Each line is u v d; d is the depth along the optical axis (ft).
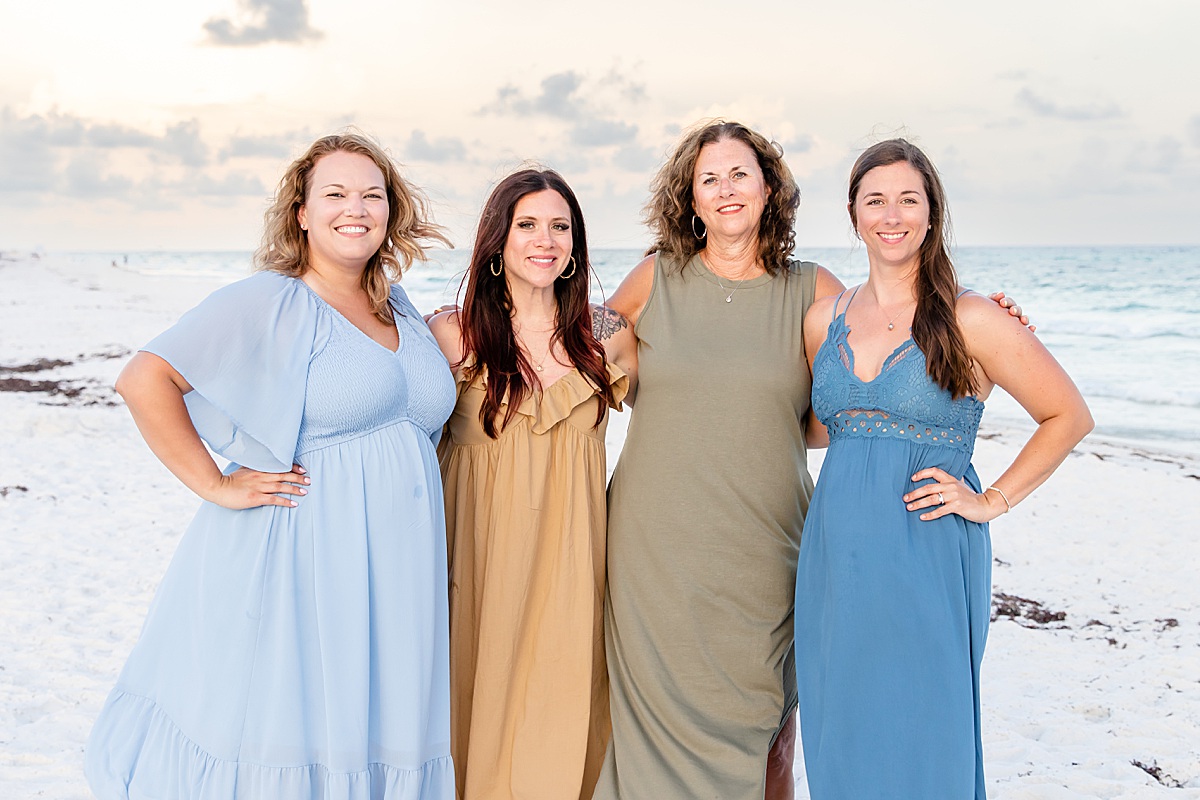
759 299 10.83
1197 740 14.92
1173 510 28.32
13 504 26.96
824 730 9.42
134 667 9.16
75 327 68.03
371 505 8.97
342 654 8.74
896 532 9.25
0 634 18.25
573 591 10.48
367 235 9.27
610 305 11.50
